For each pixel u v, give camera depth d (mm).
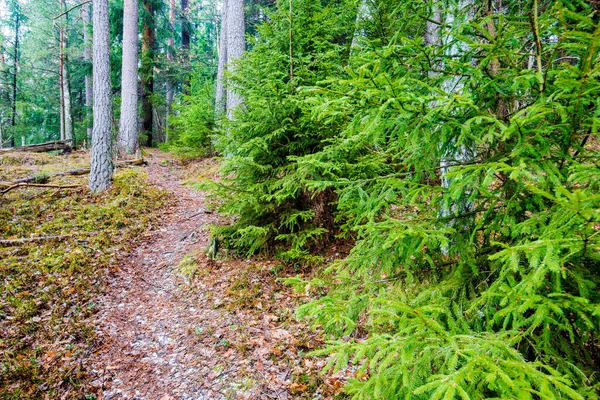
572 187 1887
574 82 1512
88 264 6809
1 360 4551
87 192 10367
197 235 8430
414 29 4113
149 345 5051
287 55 5957
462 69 2305
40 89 24141
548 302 1422
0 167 12672
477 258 2330
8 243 7328
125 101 16156
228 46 11148
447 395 1196
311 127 5621
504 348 1443
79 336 5160
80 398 4188
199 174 13289
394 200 2703
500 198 2133
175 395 4180
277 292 5871
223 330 5152
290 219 6098
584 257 1712
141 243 8125
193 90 20297
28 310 5469
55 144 17734
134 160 14625
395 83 1795
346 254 6148
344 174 5426
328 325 2352
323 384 4016
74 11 24562
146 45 20938
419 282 2520
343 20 6246
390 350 1685
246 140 6219
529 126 2051
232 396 4059
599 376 1687
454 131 2141
